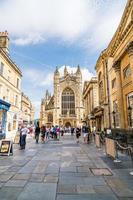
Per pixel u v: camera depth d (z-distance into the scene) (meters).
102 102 27.03
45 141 22.80
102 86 27.66
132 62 14.22
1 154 11.19
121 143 12.32
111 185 5.55
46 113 78.69
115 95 20.89
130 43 14.27
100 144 16.70
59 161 9.34
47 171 7.28
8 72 27.38
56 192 4.99
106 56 24.73
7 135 25.95
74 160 9.62
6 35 28.44
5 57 25.34
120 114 17.58
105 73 24.98
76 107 72.44
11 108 28.30
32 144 18.75
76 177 6.43
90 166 8.15
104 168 7.75
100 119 30.39
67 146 16.66
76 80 75.31
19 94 33.06
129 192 4.97
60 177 6.43
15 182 5.86
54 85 75.56
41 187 5.39
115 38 18.09
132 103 15.87
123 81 17.69
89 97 43.41
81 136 34.19
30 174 6.82
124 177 6.39
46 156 10.92
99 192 4.99
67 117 71.81
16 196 4.70
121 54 16.84
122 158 9.95
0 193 4.91
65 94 74.88
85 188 5.30
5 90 25.91
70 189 5.23
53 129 28.39
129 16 14.98
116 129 17.34
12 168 7.79
